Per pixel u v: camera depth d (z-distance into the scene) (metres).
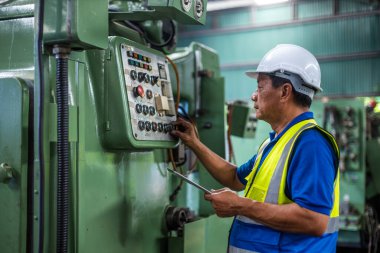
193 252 2.14
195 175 2.78
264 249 1.51
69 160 1.49
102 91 1.66
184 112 2.28
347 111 5.37
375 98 9.27
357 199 5.34
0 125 1.43
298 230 1.42
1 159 1.42
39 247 1.34
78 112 1.52
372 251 5.30
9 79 1.42
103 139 1.66
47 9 1.36
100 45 1.46
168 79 1.95
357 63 9.46
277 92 1.61
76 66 1.52
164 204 2.15
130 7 2.08
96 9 1.43
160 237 2.10
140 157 1.95
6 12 1.57
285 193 1.50
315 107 5.53
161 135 1.83
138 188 1.92
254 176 1.63
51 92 1.44
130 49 1.72
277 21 10.12
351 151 5.39
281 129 1.64
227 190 1.55
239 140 5.74
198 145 1.98
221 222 2.51
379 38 9.28
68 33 1.33
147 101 1.76
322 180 1.42
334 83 9.66
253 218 1.48
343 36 9.59
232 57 10.52
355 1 9.53
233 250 1.61
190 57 2.57
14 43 1.56
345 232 5.29
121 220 1.79
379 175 5.58
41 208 1.35
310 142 1.46
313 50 9.82
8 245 1.42
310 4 9.88
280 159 1.52
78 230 1.52
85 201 1.57
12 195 1.41
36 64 1.38
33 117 1.43
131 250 1.86
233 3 10.19
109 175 1.72
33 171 1.43
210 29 10.72
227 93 10.56
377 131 6.00
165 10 1.65
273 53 1.64
